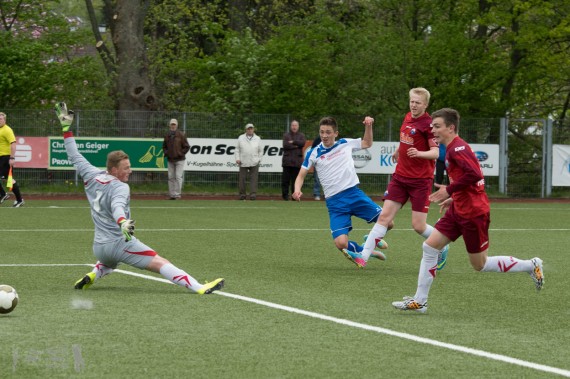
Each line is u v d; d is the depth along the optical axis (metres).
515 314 18.94
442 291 22.20
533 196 69.00
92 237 34.41
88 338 15.75
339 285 23.03
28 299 19.92
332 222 26.27
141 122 64.62
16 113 63.19
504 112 76.56
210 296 20.69
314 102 69.69
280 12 85.12
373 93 69.31
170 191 60.09
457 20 78.00
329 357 14.45
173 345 15.24
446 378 13.20
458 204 18.69
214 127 65.44
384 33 73.12
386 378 13.15
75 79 72.44
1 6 77.69
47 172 62.94
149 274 24.23
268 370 13.55
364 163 66.31
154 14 82.31
